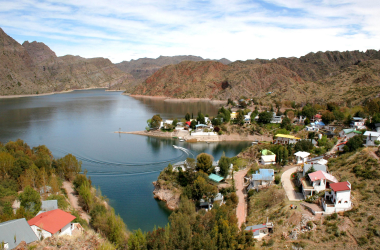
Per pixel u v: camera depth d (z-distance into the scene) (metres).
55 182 78.81
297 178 82.56
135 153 137.75
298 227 57.88
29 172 81.44
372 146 90.50
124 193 90.75
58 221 54.41
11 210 61.38
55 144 153.38
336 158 89.00
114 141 164.12
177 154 137.00
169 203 83.12
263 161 105.75
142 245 51.75
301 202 66.88
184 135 174.12
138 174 107.69
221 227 54.50
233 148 150.38
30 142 156.88
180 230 53.69
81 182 84.50
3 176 83.06
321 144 112.56
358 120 141.88
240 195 84.06
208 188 79.06
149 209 80.38
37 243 46.72
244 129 173.62
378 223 53.53
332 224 56.16
